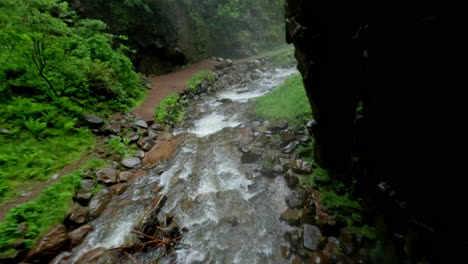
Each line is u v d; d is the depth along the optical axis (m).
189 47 17.23
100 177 5.09
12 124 5.13
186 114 9.59
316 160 4.85
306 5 2.89
